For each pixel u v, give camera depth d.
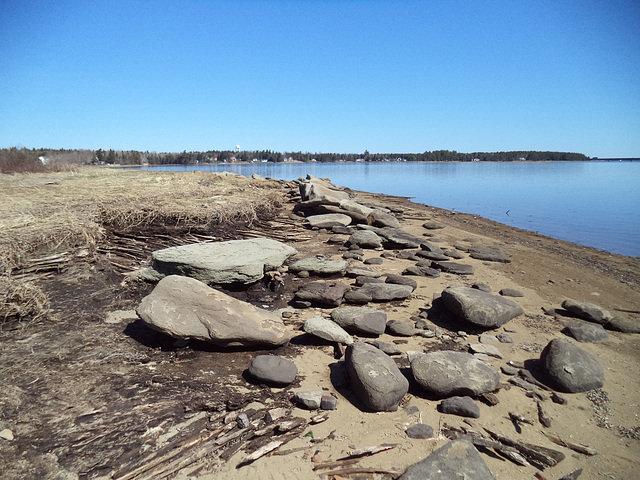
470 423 3.96
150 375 4.38
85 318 5.59
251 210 12.05
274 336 5.04
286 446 3.56
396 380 4.17
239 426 3.74
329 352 5.23
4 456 3.08
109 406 3.80
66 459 3.17
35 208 9.01
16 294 5.34
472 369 4.47
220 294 5.32
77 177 17.88
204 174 21.33
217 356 4.95
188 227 10.06
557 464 3.50
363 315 5.74
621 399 4.46
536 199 25.31
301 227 12.21
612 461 3.56
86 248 7.72
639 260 10.84
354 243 10.43
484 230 14.28
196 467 3.27
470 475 3.14
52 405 3.72
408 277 7.85
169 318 4.91
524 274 8.91
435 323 6.20
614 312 6.94
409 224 14.56
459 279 8.23
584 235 14.42
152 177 18.06
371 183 36.75
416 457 3.47
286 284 7.48
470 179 43.03
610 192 29.70
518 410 4.21
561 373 4.66
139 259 8.20
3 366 4.23
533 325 6.25
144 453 3.34
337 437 3.69
